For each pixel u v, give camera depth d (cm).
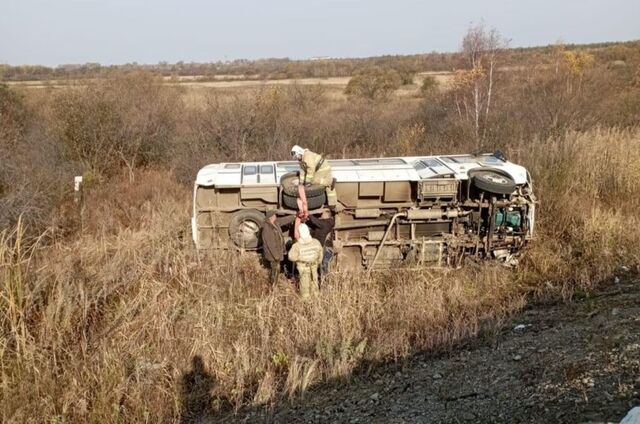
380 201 848
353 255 856
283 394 563
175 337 646
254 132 1638
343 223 845
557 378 482
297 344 645
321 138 1766
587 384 455
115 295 734
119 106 1753
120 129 1684
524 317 699
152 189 1412
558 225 975
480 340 641
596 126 1562
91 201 1276
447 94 2175
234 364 613
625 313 621
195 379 603
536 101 1773
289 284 775
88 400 553
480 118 1759
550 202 1020
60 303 644
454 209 839
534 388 476
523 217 844
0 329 600
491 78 1823
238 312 707
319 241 779
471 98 1908
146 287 736
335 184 828
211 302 713
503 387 497
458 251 851
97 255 841
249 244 830
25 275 659
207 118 1653
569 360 512
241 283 772
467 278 813
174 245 895
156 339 642
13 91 2069
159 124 1758
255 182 832
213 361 619
